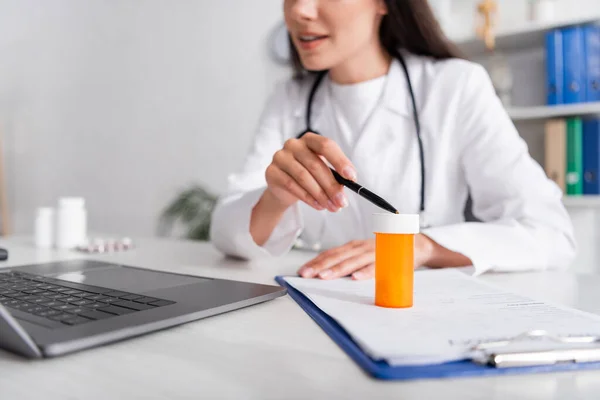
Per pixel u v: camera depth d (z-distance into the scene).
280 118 1.24
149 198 2.93
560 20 1.74
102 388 0.30
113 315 0.43
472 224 0.85
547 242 0.85
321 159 0.70
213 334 0.42
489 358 0.33
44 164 3.32
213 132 2.71
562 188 1.77
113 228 3.08
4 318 0.34
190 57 2.77
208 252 1.05
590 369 0.34
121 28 3.01
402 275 0.48
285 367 0.34
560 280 0.72
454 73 1.10
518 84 2.05
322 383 0.31
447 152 1.09
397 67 1.15
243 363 0.35
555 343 0.36
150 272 0.68
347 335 0.40
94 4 3.10
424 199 1.09
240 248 0.89
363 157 1.11
